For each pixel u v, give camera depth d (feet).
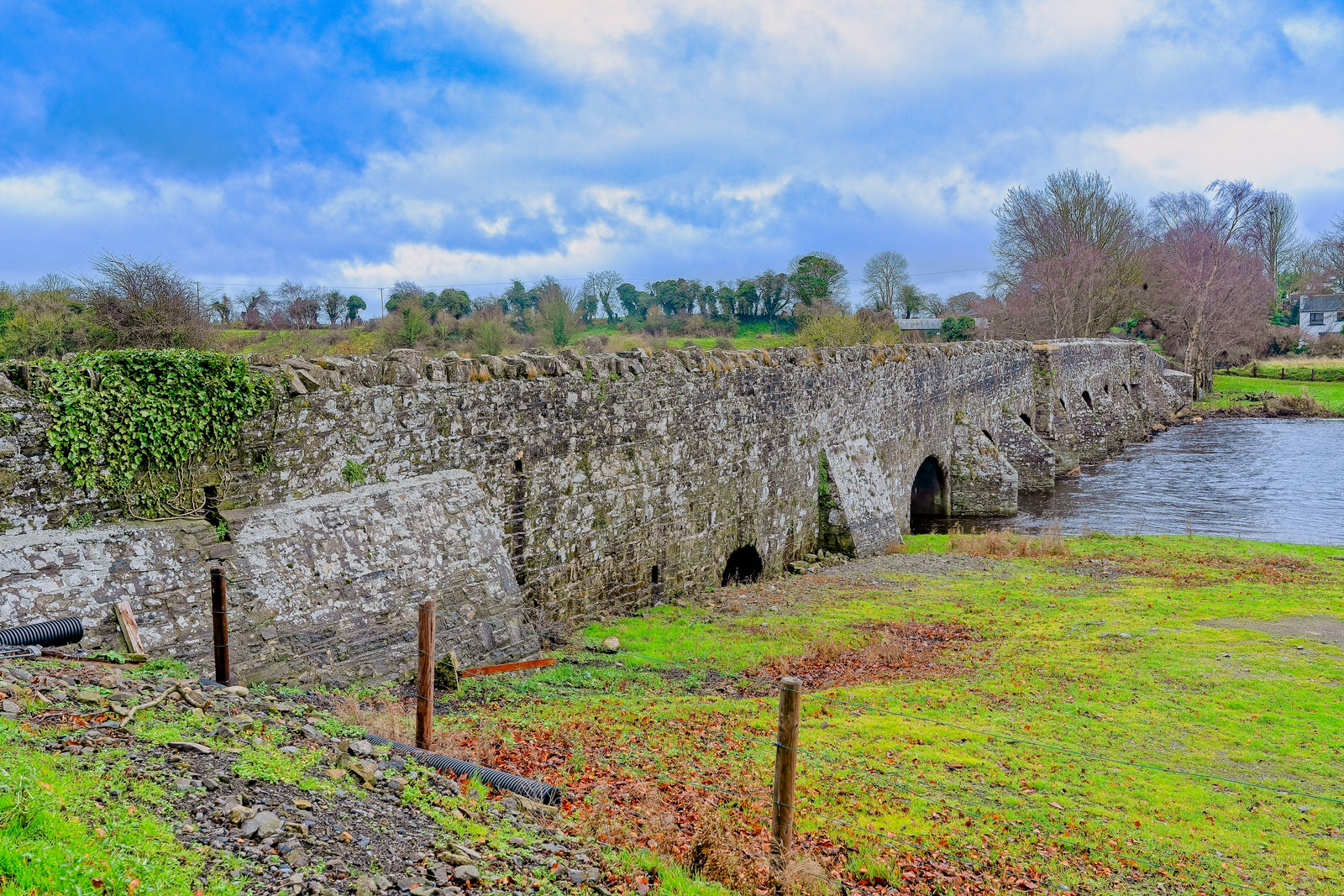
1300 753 40.73
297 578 41.11
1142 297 285.64
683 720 41.55
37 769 19.56
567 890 22.56
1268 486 139.85
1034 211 268.82
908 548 97.09
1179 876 30.19
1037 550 91.66
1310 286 375.04
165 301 89.20
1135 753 40.37
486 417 52.75
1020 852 31.09
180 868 17.67
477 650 48.01
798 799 33.53
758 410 80.59
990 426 148.97
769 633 59.41
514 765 33.76
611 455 62.64
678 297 307.37
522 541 55.26
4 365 35.01
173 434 38.60
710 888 24.94
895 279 336.70
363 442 46.26
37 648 30.37
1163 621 63.62
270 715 29.45
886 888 28.04
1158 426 217.36
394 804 24.71
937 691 48.01
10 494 34.14
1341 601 69.36
